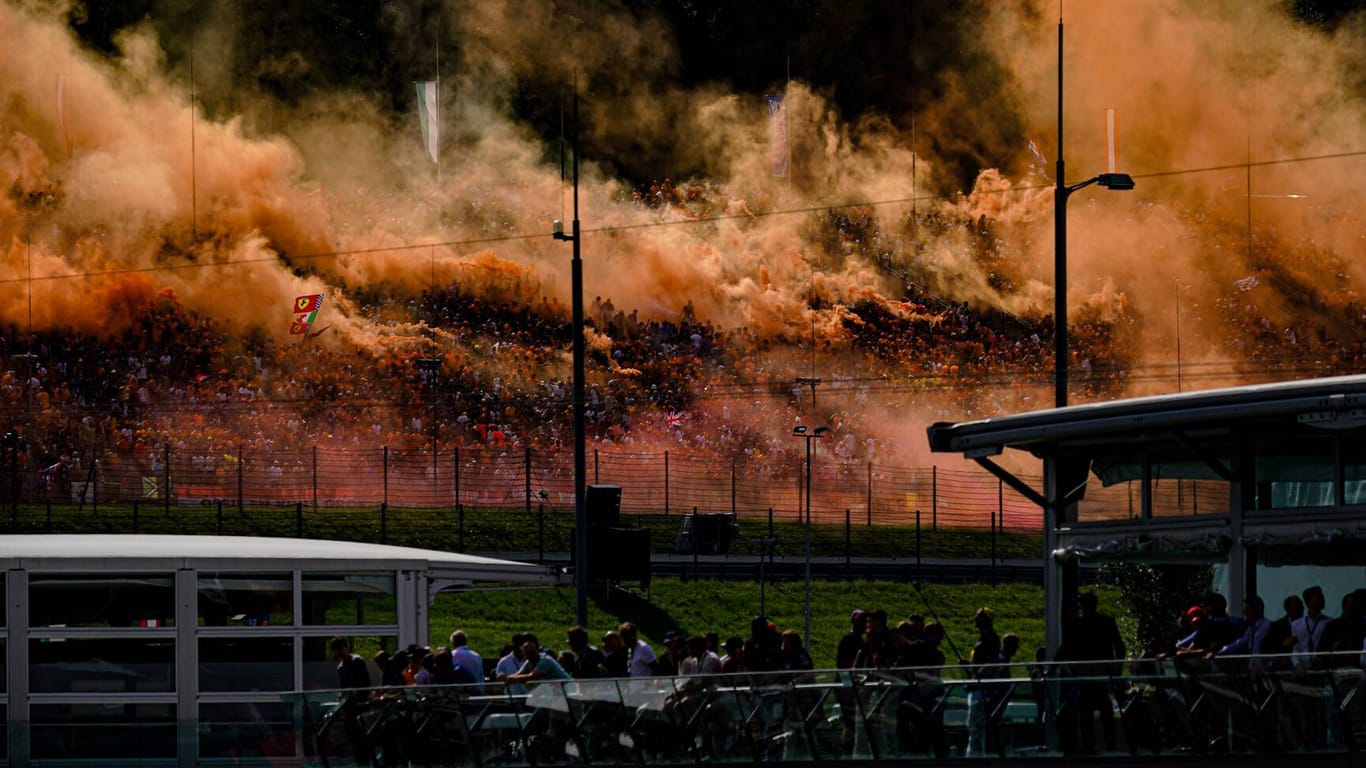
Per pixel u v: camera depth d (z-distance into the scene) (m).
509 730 79.38
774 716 76.75
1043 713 73.19
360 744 82.12
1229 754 69.50
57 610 92.38
